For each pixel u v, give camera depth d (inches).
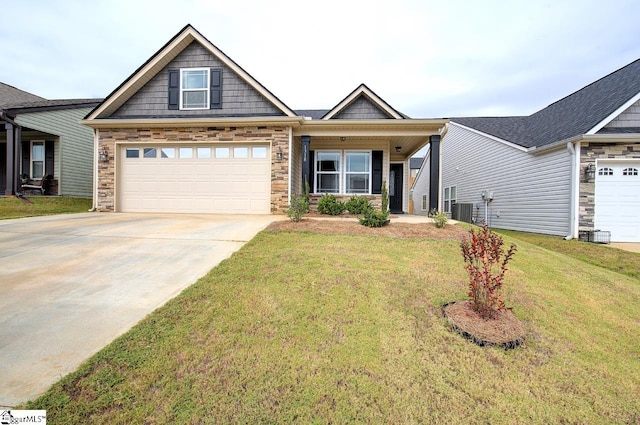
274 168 372.5
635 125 347.6
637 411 82.6
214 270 157.6
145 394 78.0
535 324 124.4
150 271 157.3
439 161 375.6
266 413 74.5
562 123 427.5
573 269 198.4
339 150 440.8
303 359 93.7
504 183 495.5
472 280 131.9
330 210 378.9
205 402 76.7
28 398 75.2
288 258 178.1
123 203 390.9
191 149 384.5
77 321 109.1
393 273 162.7
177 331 104.3
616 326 127.7
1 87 575.2
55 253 182.4
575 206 346.0
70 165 524.4
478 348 104.7
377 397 81.2
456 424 74.9
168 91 397.1
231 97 392.2
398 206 570.6
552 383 91.1
